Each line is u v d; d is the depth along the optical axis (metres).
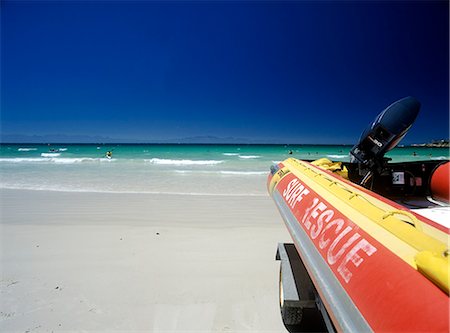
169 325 2.97
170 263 4.36
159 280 3.84
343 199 2.29
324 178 3.03
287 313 2.80
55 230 5.87
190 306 3.28
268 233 5.71
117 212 7.35
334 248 1.87
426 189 3.66
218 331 2.88
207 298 3.43
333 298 1.62
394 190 3.69
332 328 2.08
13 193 9.95
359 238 1.74
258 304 3.31
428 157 38.78
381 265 1.45
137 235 5.58
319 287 1.79
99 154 39.06
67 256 4.60
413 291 1.21
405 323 1.15
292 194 3.25
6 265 4.29
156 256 4.61
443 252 1.24
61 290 3.60
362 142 3.58
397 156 40.75
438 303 1.10
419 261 1.26
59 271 4.10
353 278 1.56
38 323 2.99
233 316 3.11
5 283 3.78
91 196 9.41
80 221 6.52
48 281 3.83
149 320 3.04
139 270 4.13
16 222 6.44
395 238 1.55
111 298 3.43
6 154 37.84
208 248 4.94
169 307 3.26
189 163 23.58
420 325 1.09
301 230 2.45
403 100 3.28
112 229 5.93
